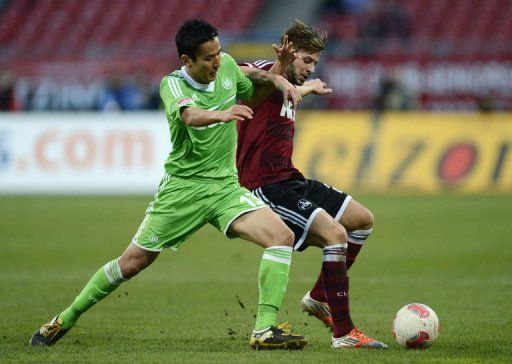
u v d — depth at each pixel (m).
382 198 68.69
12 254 44.81
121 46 104.00
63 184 74.50
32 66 89.00
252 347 22.91
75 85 88.50
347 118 74.44
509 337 24.97
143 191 73.00
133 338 25.16
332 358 21.34
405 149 72.69
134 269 23.44
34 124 75.75
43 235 51.69
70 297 33.09
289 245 22.89
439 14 103.56
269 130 25.00
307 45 25.41
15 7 111.06
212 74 22.64
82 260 42.88
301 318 29.06
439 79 87.50
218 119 21.16
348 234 25.59
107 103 87.69
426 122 73.31
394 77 86.38
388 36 94.38
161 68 88.81
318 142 73.94
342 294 23.38
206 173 23.30
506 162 71.25
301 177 25.42
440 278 37.59
